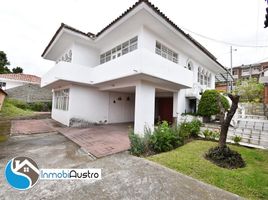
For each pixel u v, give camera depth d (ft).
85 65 33.09
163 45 28.76
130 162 13.75
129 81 25.76
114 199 8.48
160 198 8.58
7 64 101.40
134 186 9.79
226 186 9.86
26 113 53.42
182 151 16.46
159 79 24.04
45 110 66.95
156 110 44.32
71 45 33.12
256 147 18.15
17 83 77.36
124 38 27.78
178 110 32.22
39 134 25.23
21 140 21.34
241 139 19.90
